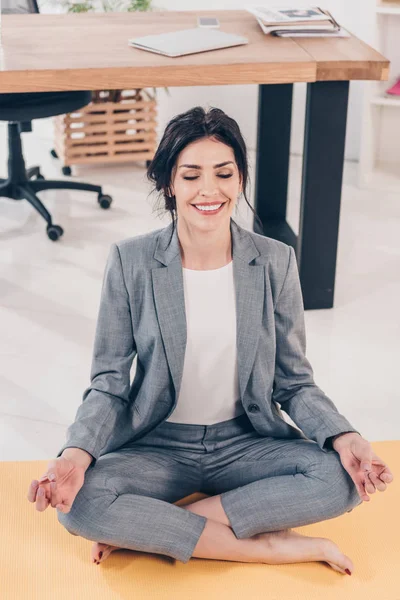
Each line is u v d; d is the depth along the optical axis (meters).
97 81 2.64
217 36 2.93
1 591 1.75
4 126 5.11
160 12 3.42
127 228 3.69
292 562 1.82
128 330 1.86
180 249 1.82
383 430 2.36
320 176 2.85
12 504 2.01
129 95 4.36
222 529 1.78
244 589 1.76
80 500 1.73
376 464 1.71
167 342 1.78
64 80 2.63
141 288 1.81
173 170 1.74
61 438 2.31
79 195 4.05
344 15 4.29
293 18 3.05
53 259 3.39
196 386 1.86
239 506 1.77
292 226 3.76
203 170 1.70
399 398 2.52
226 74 2.66
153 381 1.82
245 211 3.86
